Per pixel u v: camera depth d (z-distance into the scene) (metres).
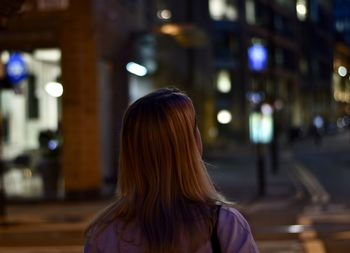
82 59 19.06
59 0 19.02
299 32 81.62
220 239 1.97
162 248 1.95
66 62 19.11
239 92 57.56
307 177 26.27
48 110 23.34
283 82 71.75
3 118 22.73
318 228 12.74
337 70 110.38
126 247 2.01
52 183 19.83
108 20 20.75
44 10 19.12
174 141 2.08
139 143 2.09
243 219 2.04
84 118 19.00
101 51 20.02
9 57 19.44
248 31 59.44
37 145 23.36
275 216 14.65
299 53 80.25
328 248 10.41
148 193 2.07
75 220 14.60
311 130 82.00
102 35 20.09
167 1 33.19
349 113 115.00
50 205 17.39
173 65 32.16
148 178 2.08
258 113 29.75
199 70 44.72
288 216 14.64
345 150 48.91
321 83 96.38
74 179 18.81
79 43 18.97
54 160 19.84
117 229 2.04
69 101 19.03
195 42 24.30
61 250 10.82
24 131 23.38
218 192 2.37
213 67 53.81
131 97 24.14
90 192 18.86
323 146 56.72
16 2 7.86
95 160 19.16
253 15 61.09
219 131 56.62
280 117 66.06
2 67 18.47
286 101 71.38
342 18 123.25
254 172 29.20
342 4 122.56
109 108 21.75
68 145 18.95
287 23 73.56
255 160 38.53
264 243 11.01
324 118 98.44
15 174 22.48
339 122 111.94
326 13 101.94
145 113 2.11
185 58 35.97
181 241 1.96
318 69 94.62
